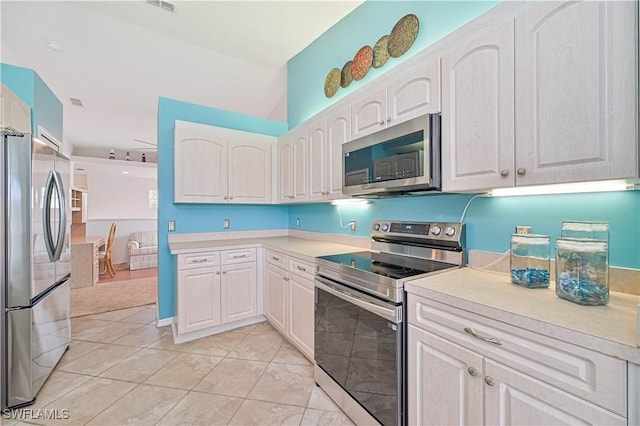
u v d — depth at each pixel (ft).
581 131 3.32
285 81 13.51
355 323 5.37
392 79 6.02
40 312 6.44
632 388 2.40
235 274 9.48
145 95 14.05
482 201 5.49
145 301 12.80
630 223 3.81
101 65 11.51
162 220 9.99
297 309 7.70
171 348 8.25
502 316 3.27
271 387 6.46
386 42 7.77
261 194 11.12
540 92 3.67
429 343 4.14
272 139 11.42
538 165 3.70
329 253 7.44
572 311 3.21
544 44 3.63
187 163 9.62
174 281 9.75
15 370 5.80
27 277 5.98
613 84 3.08
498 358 3.30
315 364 6.63
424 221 6.59
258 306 9.93
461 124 4.63
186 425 5.31
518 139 3.90
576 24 3.34
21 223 5.95
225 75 12.70
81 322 10.27
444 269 5.35
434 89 5.08
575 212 4.31
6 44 9.87
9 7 8.41
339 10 8.84
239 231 11.54
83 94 13.78
